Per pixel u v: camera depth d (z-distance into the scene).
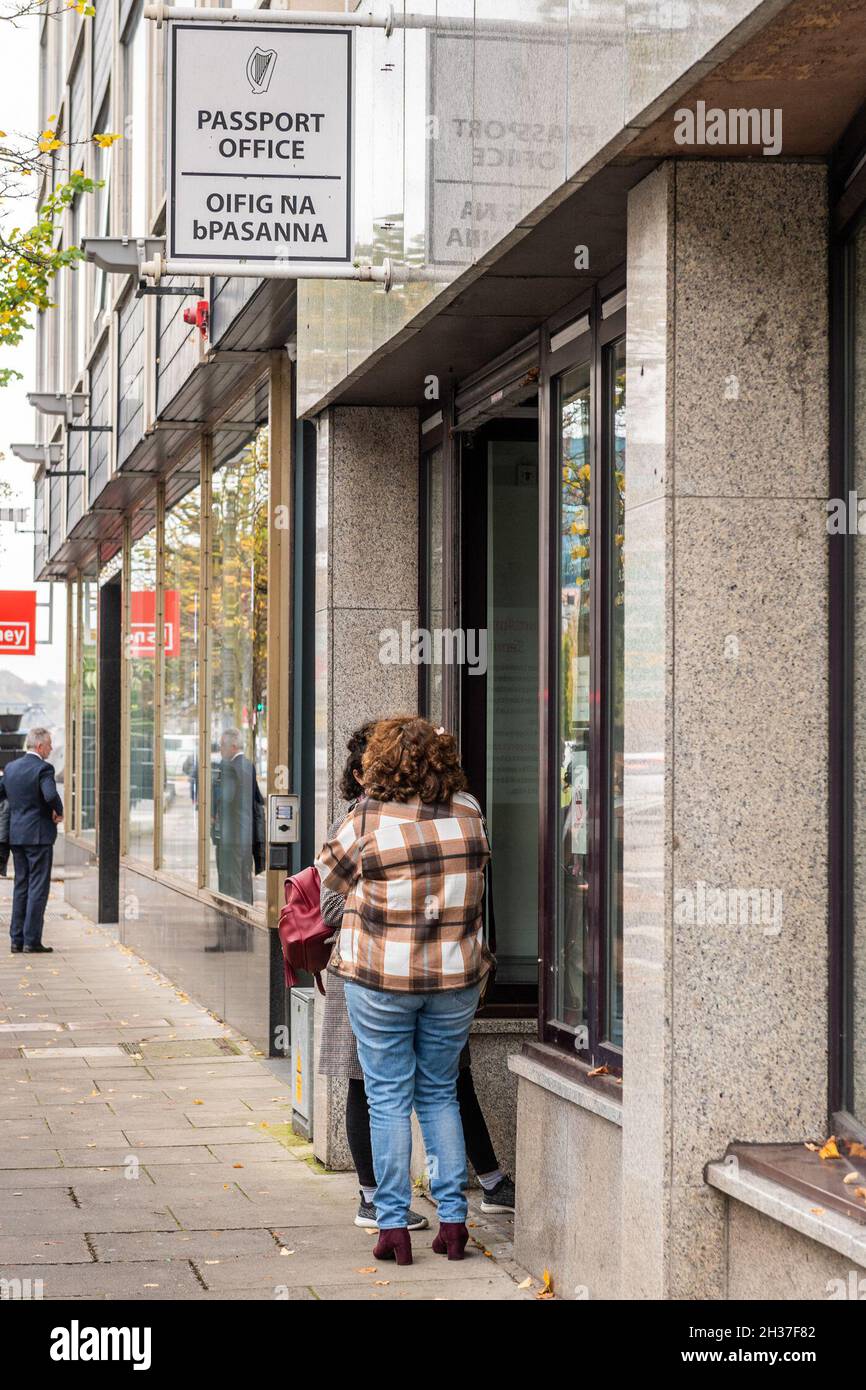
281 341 10.11
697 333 4.17
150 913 15.77
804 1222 3.66
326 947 6.43
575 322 5.63
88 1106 8.96
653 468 4.23
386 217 6.28
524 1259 5.79
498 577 7.29
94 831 20.70
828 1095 4.20
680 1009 4.15
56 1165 7.58
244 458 11.84
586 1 4.22
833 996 4.16
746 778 4.17
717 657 4.16
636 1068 4.33
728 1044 4.16
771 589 4.18
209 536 13.28
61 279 24.80
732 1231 4.13
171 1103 9.05
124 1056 10.55
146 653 16.89
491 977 6.85
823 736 4.20
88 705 22.22
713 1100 4.16
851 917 4.10
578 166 4.27
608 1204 4.97
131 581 18.31
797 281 4.20
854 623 4.09
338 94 5.91
